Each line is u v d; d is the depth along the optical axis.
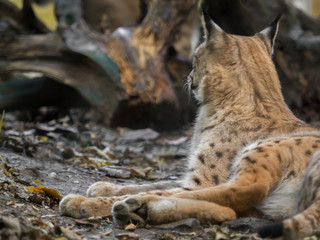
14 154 10.63
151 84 16.14
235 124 8.16
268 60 8.78
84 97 16.62
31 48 16.84
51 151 11.37
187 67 17.16
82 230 6.50
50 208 7.41
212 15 16.92
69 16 16.94
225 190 6.81
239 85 8.45
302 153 7.15
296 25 19.03
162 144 14.78
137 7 20.25
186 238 6.31
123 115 16.20
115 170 10.70
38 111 17.95
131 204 6.69
